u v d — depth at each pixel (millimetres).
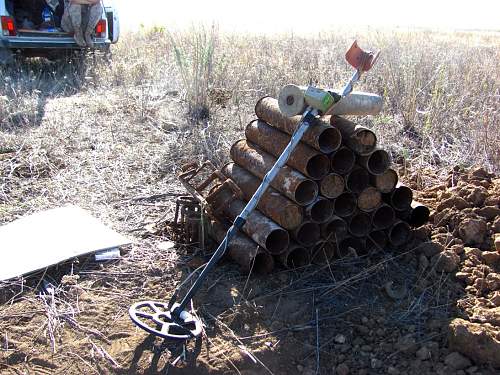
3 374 3074
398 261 3986
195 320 3312
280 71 8305
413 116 6441
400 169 5457
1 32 9039
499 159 5344
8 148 5906
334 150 3631
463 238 4020
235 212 4020
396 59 8289
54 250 3977
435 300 3590
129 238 4320
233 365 3184
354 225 4031
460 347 3094
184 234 4254
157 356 3193
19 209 4723
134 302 3623
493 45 13297
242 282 3812
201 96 7113
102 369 3119
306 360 3281
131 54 10625
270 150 4066
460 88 7574
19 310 3494
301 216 3746
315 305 3607
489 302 3455
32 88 8320
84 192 5070
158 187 5188
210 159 5688
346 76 8016
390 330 3410
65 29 9516
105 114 7242
